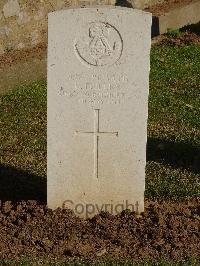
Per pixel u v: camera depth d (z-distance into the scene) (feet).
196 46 18.44
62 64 9.62
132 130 9.96
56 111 9.84
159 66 16.98
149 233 9.86
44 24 17.90
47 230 9.82
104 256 9.45
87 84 9.73
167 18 19.51
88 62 9.64
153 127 13.69
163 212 10.50
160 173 11.84
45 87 15.55
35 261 9.34
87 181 10.22
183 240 9.72
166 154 12.54
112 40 9.55
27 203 10.47
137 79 9.71
